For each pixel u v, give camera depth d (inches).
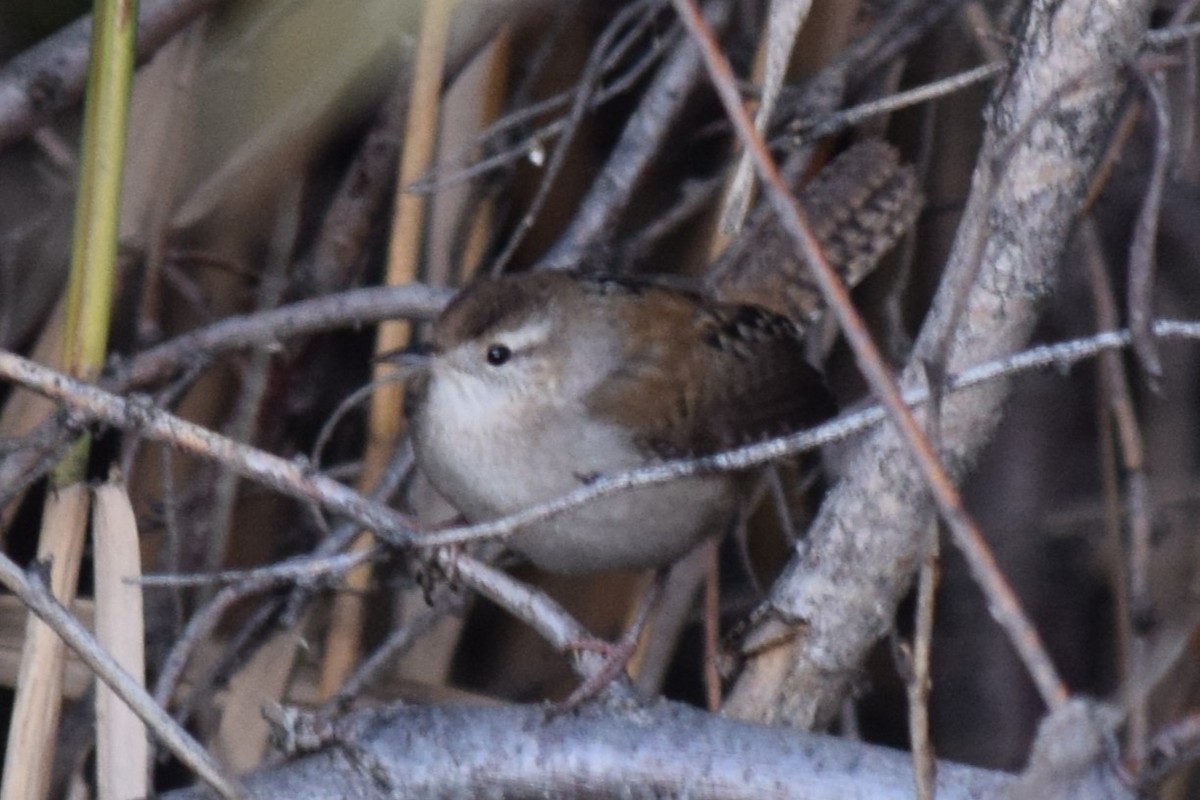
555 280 296.2
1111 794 171.6
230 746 279.3
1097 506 355.9
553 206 359.9
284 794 205.3
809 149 344.8
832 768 197.2
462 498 287.7
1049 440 365.4
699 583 331.6
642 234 335.0
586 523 277.9
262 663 286.5
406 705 214.5
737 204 212.8
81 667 293.7
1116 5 214.5
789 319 326.6
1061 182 217.5
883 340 362.6
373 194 331.6
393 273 301.1
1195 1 281.7
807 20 335.9
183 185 320.5
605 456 283.4
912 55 343.9
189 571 321.1
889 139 356.5
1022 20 227.3
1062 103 215.9
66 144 335.6
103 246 220.1
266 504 331.0
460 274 332.5
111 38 216.5
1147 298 198.8
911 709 170.6
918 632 168.9
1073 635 357.1
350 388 354.6
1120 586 311.7
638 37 345.4
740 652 237.0
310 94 316.2
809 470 365.4
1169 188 337.1
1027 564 359.9
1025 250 218.5
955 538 157.2
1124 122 219.0
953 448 224.2
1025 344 222.8
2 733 321.4
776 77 215.2
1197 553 323.9
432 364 282.8
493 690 352.8
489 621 356.2
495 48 325.4
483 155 329.7
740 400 303.0
